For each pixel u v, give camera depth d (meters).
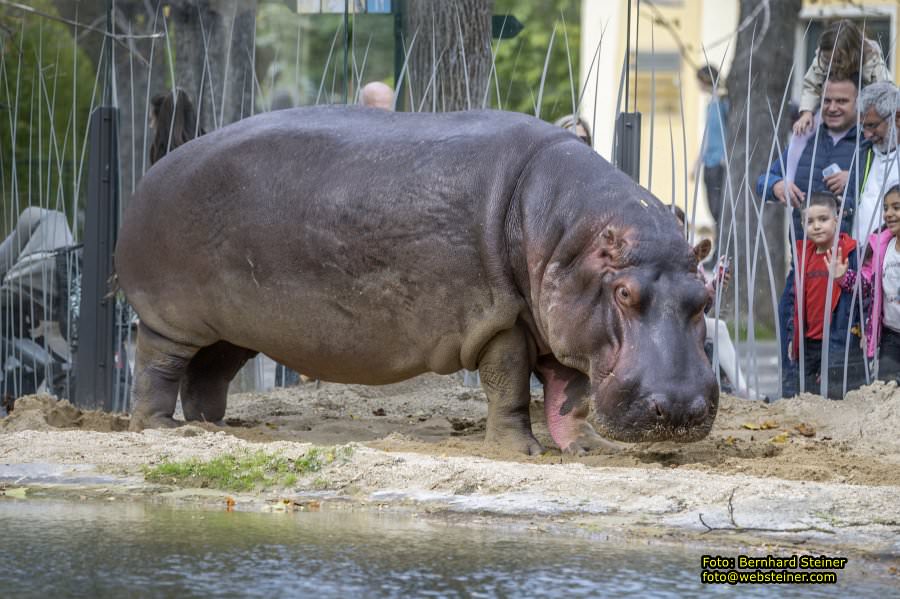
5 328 31.44
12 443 21.47
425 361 22.70
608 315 19.95
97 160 29.27
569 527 16.19
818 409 25.83
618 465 20.08
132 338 32.19
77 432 22.42
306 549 15.07
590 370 20.25
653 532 15.91
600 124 54.69
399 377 23.33
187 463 19.44
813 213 27.03
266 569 14.09
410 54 32.88
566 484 17.91
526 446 21.86
